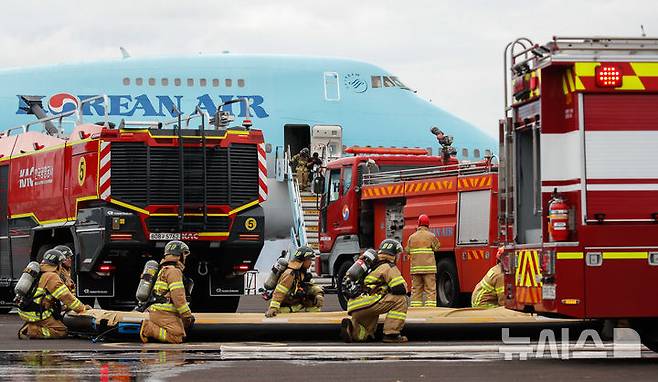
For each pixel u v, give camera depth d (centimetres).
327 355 3616
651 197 3195
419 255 5572
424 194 6050
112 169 5334
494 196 5544
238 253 5544
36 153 6006
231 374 3086
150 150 5366
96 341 4212
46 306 4444
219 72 11525
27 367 3281
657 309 3175
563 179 3234
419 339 4188
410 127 11631
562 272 3178
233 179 5484
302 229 8550
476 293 4738
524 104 3394
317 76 11725
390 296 4053
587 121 3191
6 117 11119
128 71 11394
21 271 6194
